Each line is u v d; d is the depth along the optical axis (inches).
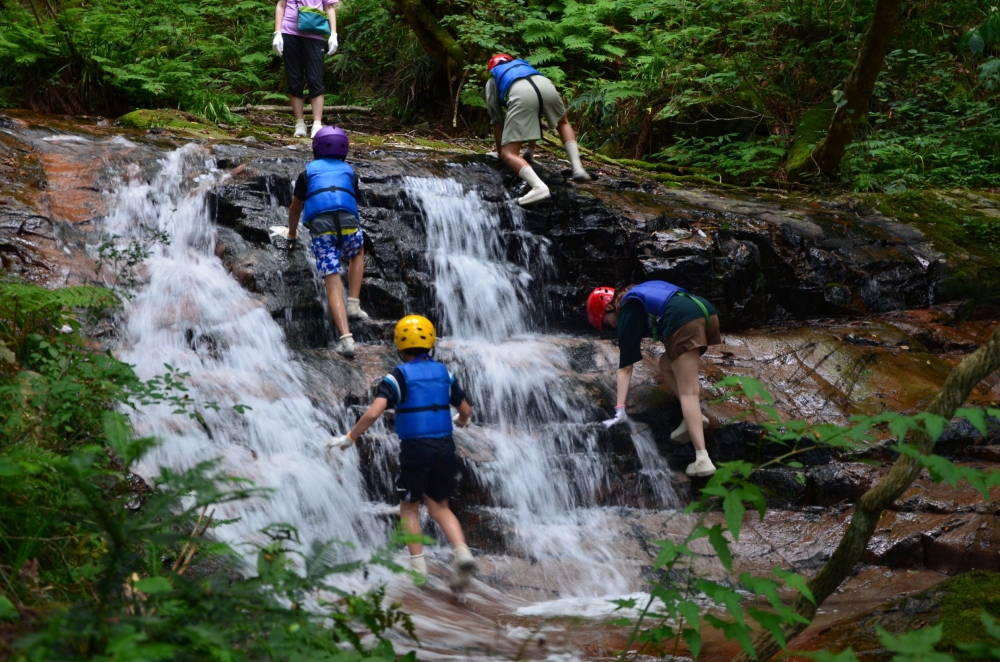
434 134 461.4
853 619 129.0
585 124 479.5
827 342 264.2
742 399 235.3
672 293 211.2
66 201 252.8
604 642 139.7
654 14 502.0
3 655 70.4
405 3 473.7
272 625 84.2
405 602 154.6
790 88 494.6
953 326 304.0
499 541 189.9
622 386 217.6
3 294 172.9
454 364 235.1
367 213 274.1
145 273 231.9
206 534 153.6
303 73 366.9
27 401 142.7
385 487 195.3
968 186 427.2
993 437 219.9
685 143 457.1
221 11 576.7
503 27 469.1
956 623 113.3
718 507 211.5
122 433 89.3
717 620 84.6
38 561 106.4
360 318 240.1
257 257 247.1
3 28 402.3
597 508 211.0
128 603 78.4
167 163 289.6
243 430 189.8
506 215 300.7
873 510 83.6
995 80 457.7
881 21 369.7
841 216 353.4
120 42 426.9
